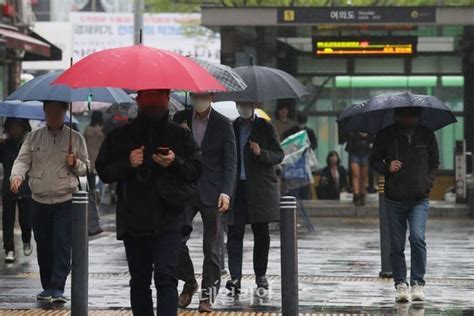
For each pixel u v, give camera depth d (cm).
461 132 6588
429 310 2762
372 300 2944
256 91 2969
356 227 5288
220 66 2797
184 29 13162
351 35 6228
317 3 8350
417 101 2866
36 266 3738
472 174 6391
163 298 2144
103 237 4775
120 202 2183
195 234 4903
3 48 4622
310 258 3941
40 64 11662
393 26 5872
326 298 2975
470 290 3138
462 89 6588
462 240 4588
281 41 6525
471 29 6041
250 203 2942
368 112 2906
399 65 6594
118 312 2734
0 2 6069
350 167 6025
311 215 5909
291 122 5538
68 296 3012
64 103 2884
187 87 2066
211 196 2759
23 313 2741
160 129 2183
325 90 6638
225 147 2773
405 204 2905
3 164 3809
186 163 2167
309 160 4772
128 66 2069
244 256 3975
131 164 2133
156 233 2142
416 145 2891
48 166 2873
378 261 3847
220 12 5719
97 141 5988
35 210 2897
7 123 3778
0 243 4528
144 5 12144
